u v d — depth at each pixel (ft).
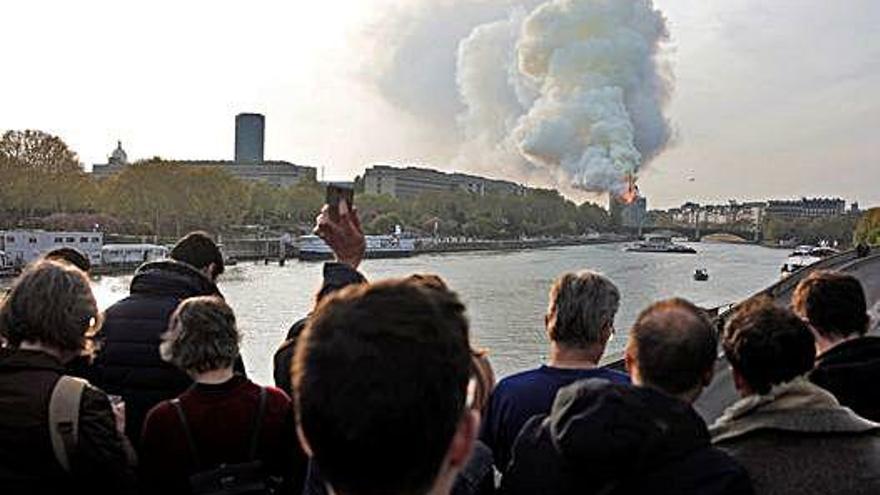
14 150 328.90
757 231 617.21
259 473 12.78
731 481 8.70
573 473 9.04
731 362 11.11
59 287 12.27
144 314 15.56
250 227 443.32
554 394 12.47
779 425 10.48
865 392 12.89
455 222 528.22
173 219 380.17
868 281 125.80
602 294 12.93
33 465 11.51
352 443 5.62
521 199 593.42
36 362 11.94
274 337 108.88
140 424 15.23
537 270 281.74
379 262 322.55
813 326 13.65
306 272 276.21
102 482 12.07
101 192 365.61
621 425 8.80
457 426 5.85
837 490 10.10
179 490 12.91
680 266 321.32
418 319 5.84
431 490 5.84
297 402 5.87
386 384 5.63
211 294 16.52
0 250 224.53
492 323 123.44
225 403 13.03
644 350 10.50
